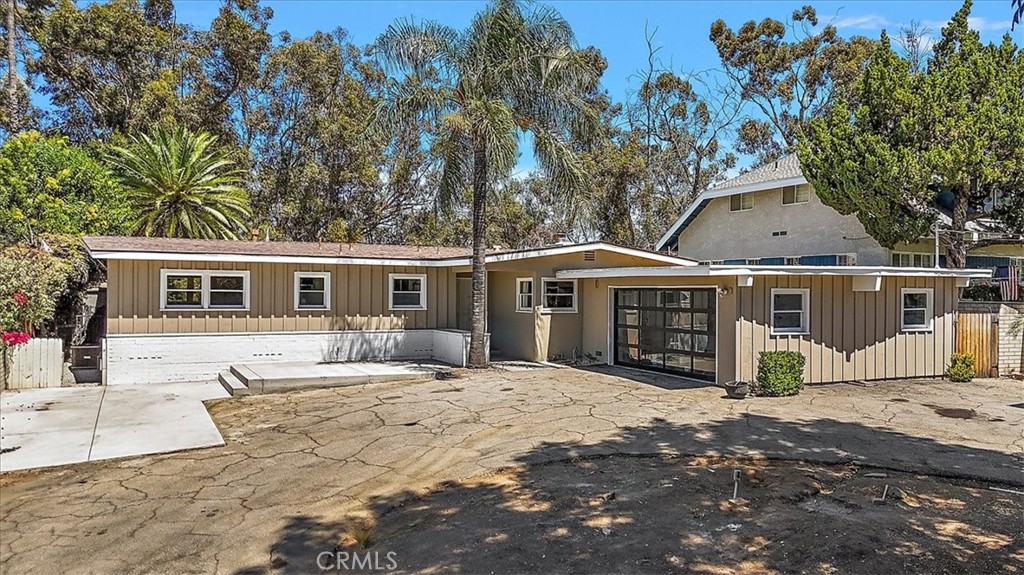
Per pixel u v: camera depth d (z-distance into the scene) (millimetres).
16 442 7695
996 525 5070
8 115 25297
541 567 4379
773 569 4309
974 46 14773
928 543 4703
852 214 16922
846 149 15438
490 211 31547
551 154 13555
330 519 5363
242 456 7234
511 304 16391
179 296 13289
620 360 14750
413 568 4410
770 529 5000
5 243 15391
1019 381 12945
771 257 19938
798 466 6824
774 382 10805
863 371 12586
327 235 29812
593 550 4645
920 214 14758
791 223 19312
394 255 15703
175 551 4730
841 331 12375
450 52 13211
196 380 13148
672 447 7574
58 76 27891
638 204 30656
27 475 6504
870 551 4562
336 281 14875
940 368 13336
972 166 13773
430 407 9930
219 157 25281
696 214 22750
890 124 15109
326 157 30062
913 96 14430
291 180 29859
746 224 20859
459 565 4430
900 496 5758
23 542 4871
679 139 33000
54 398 10672
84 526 5188
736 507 5523
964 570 4254
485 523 5211
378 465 6910
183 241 14438
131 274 12781
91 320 16984
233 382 11852
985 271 13211
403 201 32969
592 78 13945
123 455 7188
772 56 30406
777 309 11867
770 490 5977
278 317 14195
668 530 5008
